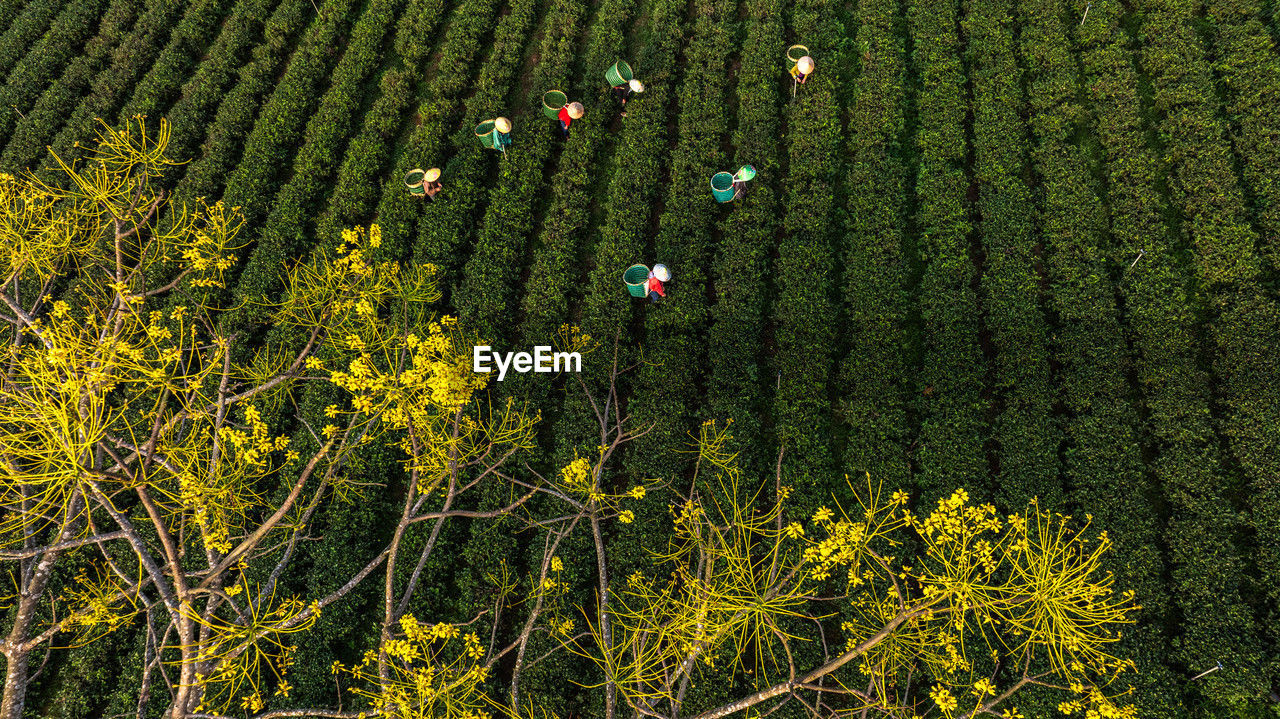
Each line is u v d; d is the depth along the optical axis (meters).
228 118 13.18
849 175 11.33
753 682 8.61
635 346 10.70
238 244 12.01
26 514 5.16
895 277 10.49
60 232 6.88
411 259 11.74
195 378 5.82
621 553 9.38
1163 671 7.97
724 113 12.12
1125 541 8.59
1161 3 11.52
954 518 5.17
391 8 14.13
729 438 9.55
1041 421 9.38
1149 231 10.08
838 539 5.29
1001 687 8.26
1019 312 10.01
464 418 7.09
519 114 12.92
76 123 13.57
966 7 12.34
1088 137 11.11
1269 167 10.03
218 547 5.69
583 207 11.85
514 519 9.62
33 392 5.43
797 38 12.64
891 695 7.12
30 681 9.06
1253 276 9.54
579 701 8.69
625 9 13.34
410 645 5.32
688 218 11.32
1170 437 9.02
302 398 10.59
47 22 15.30
